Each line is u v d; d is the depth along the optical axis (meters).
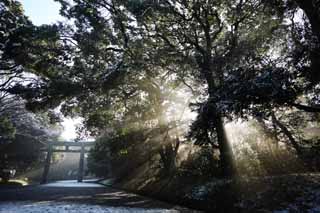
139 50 13.50
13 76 18.45
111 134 19.95
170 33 13.17
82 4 13.52
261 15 11.75
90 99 15.77
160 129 16.61
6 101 21.39
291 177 8.41
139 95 16.70
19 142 26.97
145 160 21.44
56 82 13.95
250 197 8.07
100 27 13.58
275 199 7.35
